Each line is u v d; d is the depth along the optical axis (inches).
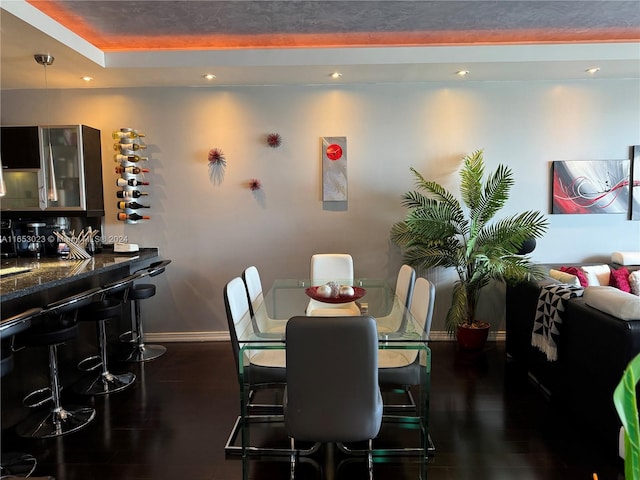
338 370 69.2
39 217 157.9
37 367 113.0
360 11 120.1
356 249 168.9
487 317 170.4
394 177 166.9
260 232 168.9
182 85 163.2
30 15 106.1
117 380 130.8
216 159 165.5
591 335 95.9
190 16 121.1
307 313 106.1
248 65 141.6
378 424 73.3
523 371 137.1
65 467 89.4
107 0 110.3
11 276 109.8
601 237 167.8
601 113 164.6
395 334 86.2
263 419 108.1
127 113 165.0
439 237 148.4
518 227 146.9
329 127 165.6
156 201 167.8
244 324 96.5
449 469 88.0
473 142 165.8
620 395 27.4
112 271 152.6
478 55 141.3
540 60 141.6
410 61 141.5
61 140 153.9
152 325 171.5
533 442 97.3
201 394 123.4
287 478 86.2
